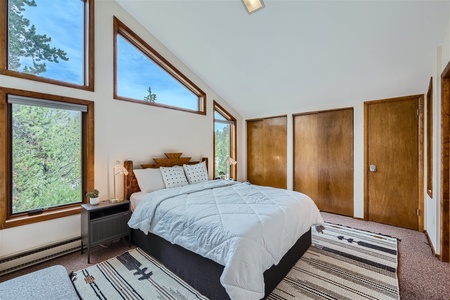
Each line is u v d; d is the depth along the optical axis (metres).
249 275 1.39
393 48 2.51
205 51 3.50
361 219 3.56
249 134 5.27
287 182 4.50
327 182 3.98
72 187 2.62
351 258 2.27
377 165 3.43
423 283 1.84
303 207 2.31
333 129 3.90
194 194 2.58
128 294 1.73
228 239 1.52
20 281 1.12
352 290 1.75
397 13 2.13
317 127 4.10
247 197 2.42
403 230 3.09
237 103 4.78
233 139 5.07
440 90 2.22
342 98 3.64
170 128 3.68
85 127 2.70
